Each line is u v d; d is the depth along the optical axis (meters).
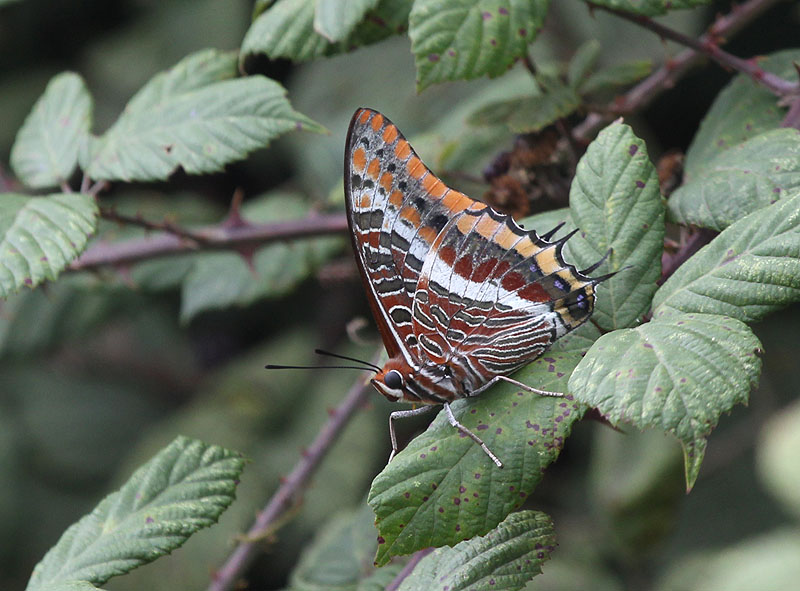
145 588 1.91
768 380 1.90
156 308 2.56
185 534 1.24
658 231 1.22
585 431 2.29
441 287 1.22
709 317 1.20
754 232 1.21
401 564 1.28
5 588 2.30
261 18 1.28
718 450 1.87
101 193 2.06
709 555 1.82
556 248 1.22
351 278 1.49
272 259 1.49
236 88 1.28
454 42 1.24
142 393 2.57
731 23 1.26
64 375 2.52
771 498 1.96
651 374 1.20
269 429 2.23
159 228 1.30
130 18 2.57
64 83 1.30
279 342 2.42
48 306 1.67
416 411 1.23
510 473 1.20
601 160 1.22
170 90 1.28
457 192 1.23
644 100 1.29
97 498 2.43
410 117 1.87
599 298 1.22
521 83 1.40
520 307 1.22
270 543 1.28
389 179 1.23
